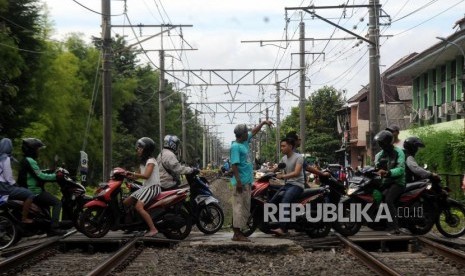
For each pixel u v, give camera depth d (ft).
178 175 43.45
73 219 41.11
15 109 95.14
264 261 34.17
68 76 138.82
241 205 37.88
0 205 37.50
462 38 96.48
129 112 231.09
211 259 34.53
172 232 41.91
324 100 233.14
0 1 86.43
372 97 68.39
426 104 137.59
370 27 68.80
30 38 94.53
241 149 37.81
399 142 44.37
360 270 30.68
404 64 132.46
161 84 135.33
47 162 136.15
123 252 33.50
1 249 36.94
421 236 39.81
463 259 31.30
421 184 41.93
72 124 152.56
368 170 41.11
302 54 120.47
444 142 96.43
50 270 30.66
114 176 40.01
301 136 120.98
